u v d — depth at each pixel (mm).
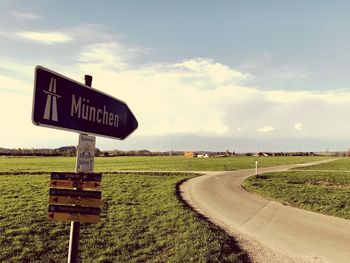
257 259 8992
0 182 29984
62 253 9250
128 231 11547
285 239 11062
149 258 8797
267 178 33812
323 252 9656
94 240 10367
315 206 17031
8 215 14414
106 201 18484
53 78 2959
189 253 8961
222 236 10969
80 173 3277
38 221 13148
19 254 9094
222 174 40500
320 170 47688
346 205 17281
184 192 23438
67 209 3213
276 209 16703
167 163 73750
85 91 3410
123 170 49219
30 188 25094
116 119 4020
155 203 17797
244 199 20141
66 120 3107
